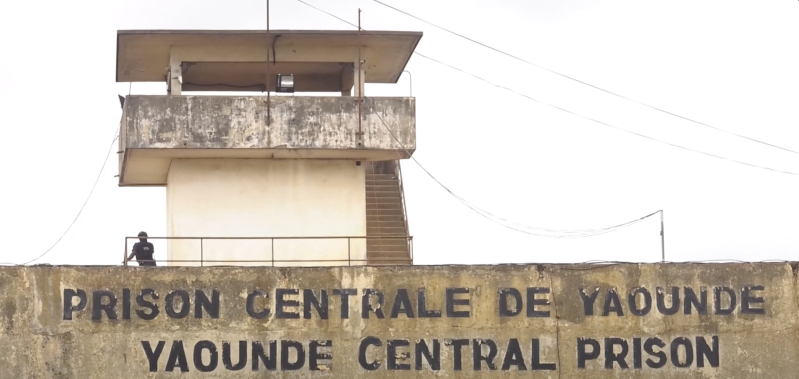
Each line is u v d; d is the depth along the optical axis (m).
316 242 36.25
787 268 31.80
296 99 35.38
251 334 30.64
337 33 35.66
